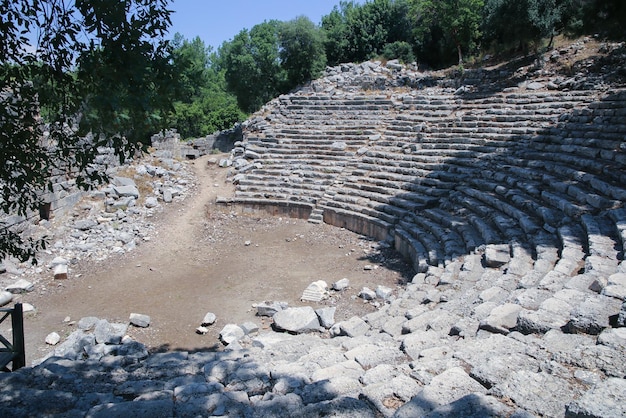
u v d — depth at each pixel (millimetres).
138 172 23531
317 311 11375
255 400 5270
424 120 24172
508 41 27406
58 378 6227
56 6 5359
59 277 14469
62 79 5605
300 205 21891
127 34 4945
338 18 46750
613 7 15125
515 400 3992
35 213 16969
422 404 4105
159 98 5176
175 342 10836
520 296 7312
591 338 5289
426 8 36125
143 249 17312
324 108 28953
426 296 9992
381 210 18953
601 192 12133
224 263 16375
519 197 14117
